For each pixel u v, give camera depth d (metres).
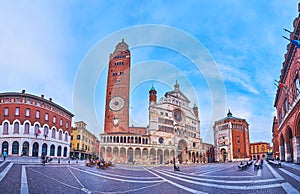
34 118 49.38
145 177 17.83
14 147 47.09
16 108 48.09
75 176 18.56
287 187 12.96
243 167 26.08
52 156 52.41
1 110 47.69
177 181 15.73
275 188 12.77
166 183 14.91
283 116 37.94
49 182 15.03
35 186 13.37
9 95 48.00
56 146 53.84
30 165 28.44
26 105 48.72
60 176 18.42
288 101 32.38
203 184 14.41
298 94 26.33
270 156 74.62
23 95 48.44
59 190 12.35
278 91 40.69
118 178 17.44
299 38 23.12
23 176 17.52
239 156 44.91
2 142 46.78
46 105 52.03
